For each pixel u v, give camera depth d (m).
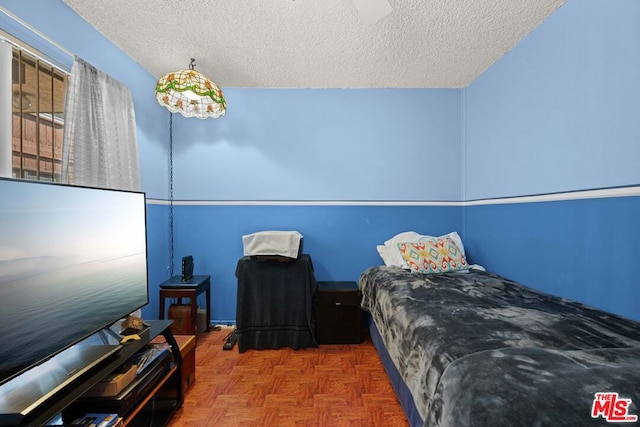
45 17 1.62
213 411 1.65
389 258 2.75
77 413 1.19
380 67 2.52
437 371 1.09
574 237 1.71
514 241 2.22
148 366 1.40
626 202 1.43
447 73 2.63
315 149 2.94
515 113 2.19
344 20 1.91
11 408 0.89
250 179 2.94
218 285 2.94
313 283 2.49
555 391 0.82
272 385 1.89
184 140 2.92
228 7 1.79
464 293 1.85
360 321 2.52
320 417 1.60
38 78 1.53
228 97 2.92
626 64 1.41
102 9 1.81
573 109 1.70
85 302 1.25
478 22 1.93
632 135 1.39
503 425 0.77
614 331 1.25
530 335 1.22
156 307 2.64
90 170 1.76
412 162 2.96
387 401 1.73
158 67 2.50
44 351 1.04
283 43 2.17
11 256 0.94
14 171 1.40
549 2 1.74
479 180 2.68
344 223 2.96
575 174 1.69
